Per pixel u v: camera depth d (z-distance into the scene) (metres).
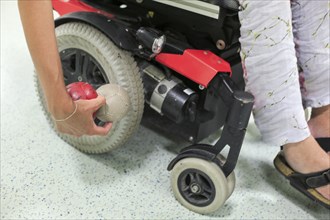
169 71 0.86
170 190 0.90
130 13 0.90
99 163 0.96
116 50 0.80
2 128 1.04
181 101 0.82
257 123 0.78
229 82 0.76
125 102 0.75
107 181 0.91
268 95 0.72
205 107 0.85
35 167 0.93
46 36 0.56
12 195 0.86
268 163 1.00
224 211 0.86
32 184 0.89
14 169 0.92
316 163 0.78
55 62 0.58
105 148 0.93
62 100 0.61
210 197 0.81
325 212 0.87
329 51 0.76
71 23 0.85
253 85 0.73
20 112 1.11
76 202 0.85
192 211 0.85
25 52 1.40
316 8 0.74
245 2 0.65
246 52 0.70
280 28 0.65
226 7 0.71
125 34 0.80
